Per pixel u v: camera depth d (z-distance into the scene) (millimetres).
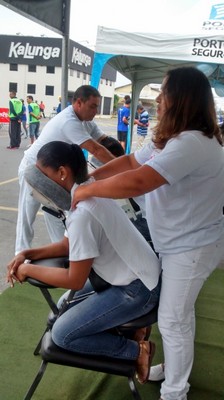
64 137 2721
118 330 1644
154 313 1646
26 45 34875
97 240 1480
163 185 1475
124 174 1403
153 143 1704
